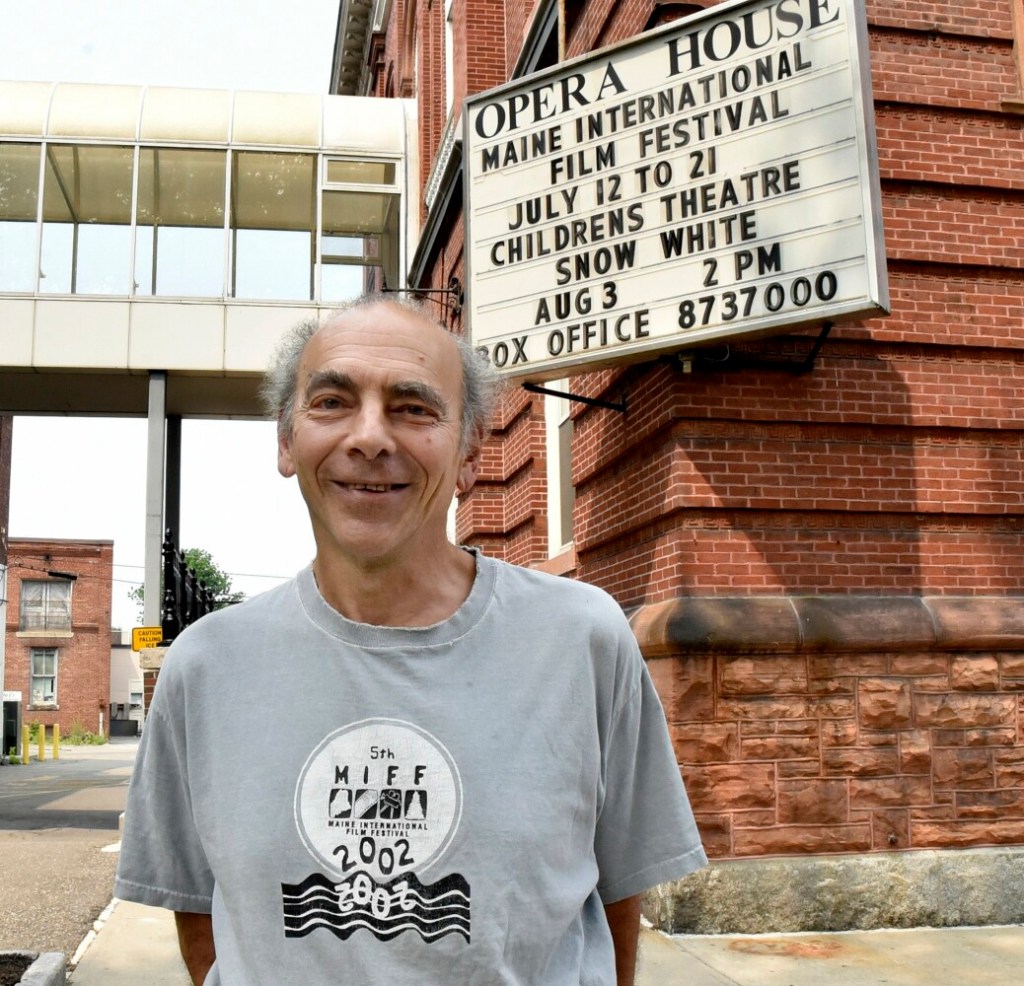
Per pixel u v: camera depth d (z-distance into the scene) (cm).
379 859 151
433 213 1322
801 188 603
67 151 1532
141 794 178
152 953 579
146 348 1480
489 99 744
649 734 182
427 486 169
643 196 664
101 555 4344
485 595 168
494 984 148
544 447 1022
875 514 659
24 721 4194
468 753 155
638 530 712
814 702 627
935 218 695
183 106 1573
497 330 715
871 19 706
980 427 675
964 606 654
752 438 649
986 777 639
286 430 192
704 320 628
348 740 157
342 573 169
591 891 170
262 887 153
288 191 1584
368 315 174
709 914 593
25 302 1469
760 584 639
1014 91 718
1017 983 498
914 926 611
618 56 689
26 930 634
